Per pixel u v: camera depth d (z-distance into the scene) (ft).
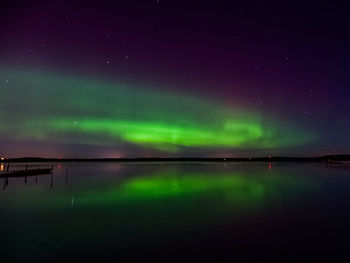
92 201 40.27
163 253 18.04
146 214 30.32
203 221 26.78
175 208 33.81
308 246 19.16
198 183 67.21
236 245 19.51
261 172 117.08
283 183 65.82
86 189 56.08
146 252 18.29
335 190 51.13
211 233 22.62
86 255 17.87
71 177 90.68
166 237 21.59
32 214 30.83
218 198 41.86
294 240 20.54
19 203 38.75
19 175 93.76
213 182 69.72
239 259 16.89
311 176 89.15
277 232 22.72
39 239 21.38
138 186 61.36
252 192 48.88
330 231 22.93
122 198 42.96
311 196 43.37
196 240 20.79
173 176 94.32
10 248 19.34
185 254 17.84
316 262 16.34
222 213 30.45
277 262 16.38
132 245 19.79
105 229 24.13
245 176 91.86
